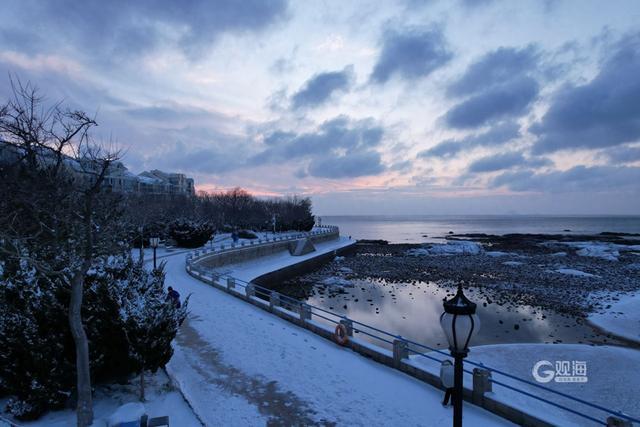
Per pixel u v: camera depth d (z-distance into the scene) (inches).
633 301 1165.1
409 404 369.7
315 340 560.7
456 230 7278.5
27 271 329.4
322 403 369.1
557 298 1250.0
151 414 333.4
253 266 1827.0
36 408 309.9
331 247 2824.8
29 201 261.9
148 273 429.7
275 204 4382.4
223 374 431.2
